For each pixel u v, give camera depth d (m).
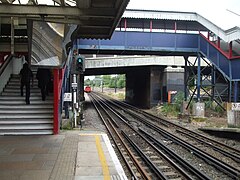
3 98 14.23
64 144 11.06
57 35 11.67
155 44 29.38
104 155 9.42
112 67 41.16
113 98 74.25
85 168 7.94
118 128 21.55
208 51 28.83
